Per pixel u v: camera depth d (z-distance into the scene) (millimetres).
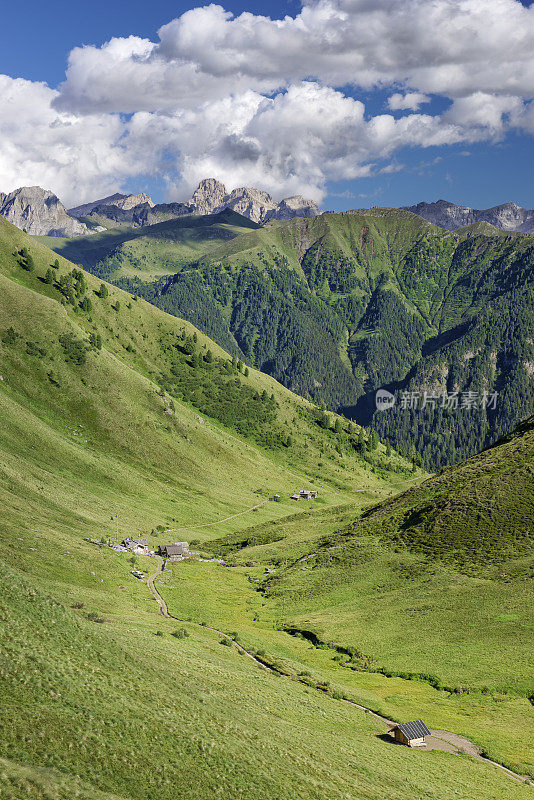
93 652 59469
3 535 113812
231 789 44625
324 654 100000
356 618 113062
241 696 65375
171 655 71875
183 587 135875
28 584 65875
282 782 47906
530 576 114125
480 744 68812
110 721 47219
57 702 46781
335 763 55062
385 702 80000
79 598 94438
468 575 121250
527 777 62562
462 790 56406
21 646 53031
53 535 131375
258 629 112062
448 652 95000
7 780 35219
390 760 59844
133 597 113750
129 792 40156
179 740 48812
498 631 98625
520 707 78688
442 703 80438
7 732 40844
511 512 140000
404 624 107188
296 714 66312
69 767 39812
